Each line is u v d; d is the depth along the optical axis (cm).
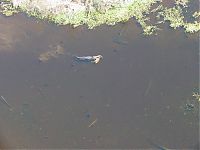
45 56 1116
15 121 992
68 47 1130
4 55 1134
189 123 952
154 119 966
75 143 937
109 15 1185
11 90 1059
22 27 1195
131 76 1055
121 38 1138
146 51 1105
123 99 1010
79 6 1202
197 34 1134
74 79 1061
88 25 1175
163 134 936
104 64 1084
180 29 1147
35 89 1053
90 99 1016
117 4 1199
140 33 1145
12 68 1105
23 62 1115
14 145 941
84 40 1144
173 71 1060
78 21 1185
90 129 959
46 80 1067
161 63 1079
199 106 984
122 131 948
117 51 1109
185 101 995
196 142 916
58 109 1005
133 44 1123
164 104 994
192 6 1204
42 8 1219
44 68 1094
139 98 1009
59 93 1037
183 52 1101
